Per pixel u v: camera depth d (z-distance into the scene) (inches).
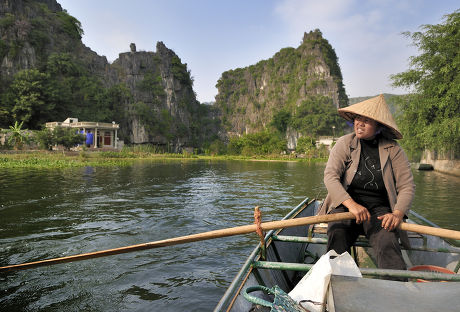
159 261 174.7
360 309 56.6
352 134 101.0
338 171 98.7
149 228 242.4
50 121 2652.6
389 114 93.7
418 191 450.0
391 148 94.8
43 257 179.5
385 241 87.7
